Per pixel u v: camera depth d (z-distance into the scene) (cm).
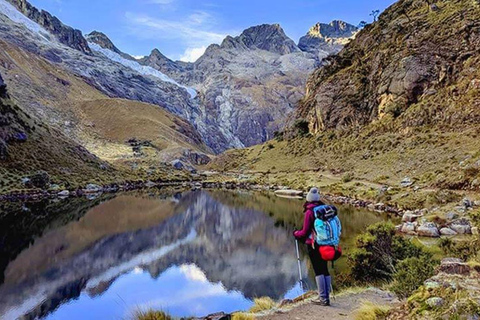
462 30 8462
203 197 8244
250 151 15362
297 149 11900
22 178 7775
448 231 3089
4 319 1900
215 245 3728
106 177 10594
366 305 838
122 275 2681
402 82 8950
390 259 1905
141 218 5397
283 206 6581
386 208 5138
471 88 7069
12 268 2795
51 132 11044
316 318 877
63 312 1981
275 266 2891
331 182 7969
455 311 597
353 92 11175
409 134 7612
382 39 11456
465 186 4469
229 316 1074
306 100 14888
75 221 4909
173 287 2403
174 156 17562
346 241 3170
